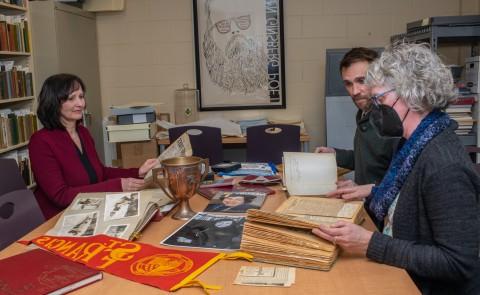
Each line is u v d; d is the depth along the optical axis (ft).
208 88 13.33
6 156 10.18
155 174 5.14
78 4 12.40
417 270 3.65
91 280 3.55
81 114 7.61
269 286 3.44
